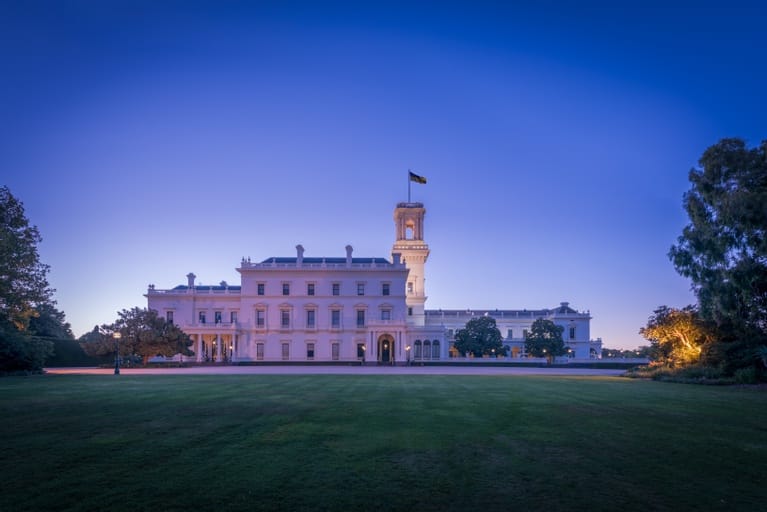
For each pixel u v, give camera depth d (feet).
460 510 31.48
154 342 259.19
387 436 52.34
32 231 176.96
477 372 217.77
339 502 32.55
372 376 165.99
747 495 34.68
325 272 344.28
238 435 52.49
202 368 254.88
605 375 193.77
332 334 339.77
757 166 131.44
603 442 50.44
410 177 404.98
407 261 419.74
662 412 72.54
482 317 382.83
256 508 31.37
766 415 70.44
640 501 33.35
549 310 474.49
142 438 50.78
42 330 320.91
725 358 144.36
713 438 53.11
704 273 140.87
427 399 86.99
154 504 31.83
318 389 106.63
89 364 295.07
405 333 328.90
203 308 344.08
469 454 44.93
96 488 34.71
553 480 37.55
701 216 140.87
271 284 343.67
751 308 140.46
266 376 162.09
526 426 59.00
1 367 175.42
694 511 31.71
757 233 126.21
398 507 31.83
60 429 55.57
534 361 309.63
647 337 181.16
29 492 33.81
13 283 172.76
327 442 49.34
